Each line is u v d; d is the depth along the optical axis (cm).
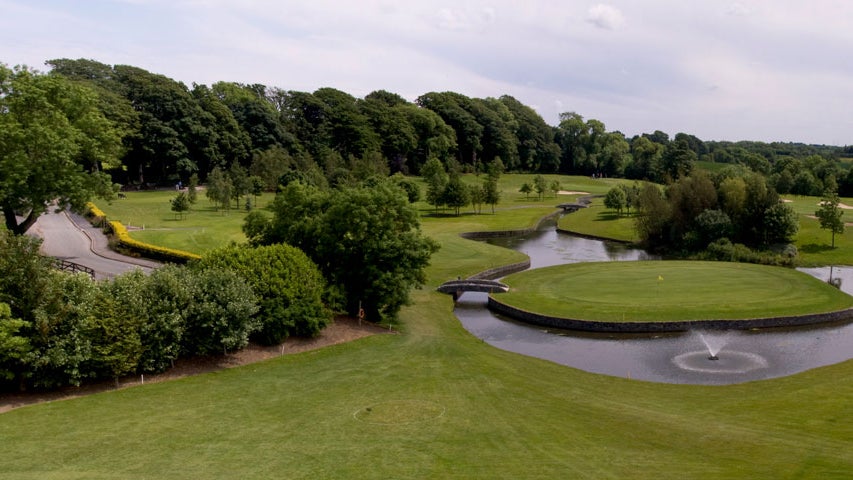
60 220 6128
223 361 2672
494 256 6319
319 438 1759
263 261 3014
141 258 4656
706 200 7175
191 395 2214
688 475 1430
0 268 2100
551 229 9550
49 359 2073
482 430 1839
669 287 4634
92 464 1541
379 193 3544
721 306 4003
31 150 3956
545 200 13088
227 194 7875
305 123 13425
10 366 2112
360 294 3534
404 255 3497
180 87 11250
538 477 1435
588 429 1866
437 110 16775
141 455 1611
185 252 4631
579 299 4312
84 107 4516
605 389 2494
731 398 2341
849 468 1457
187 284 2578
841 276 5722
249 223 3719
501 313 4275
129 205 7881
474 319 4125
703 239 6925
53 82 4216
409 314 3953
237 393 2250
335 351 2941
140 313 2356
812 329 3719
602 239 8419
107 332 2216
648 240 7631
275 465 1537
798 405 2148
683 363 3109
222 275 2706
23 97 3941
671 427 1892
